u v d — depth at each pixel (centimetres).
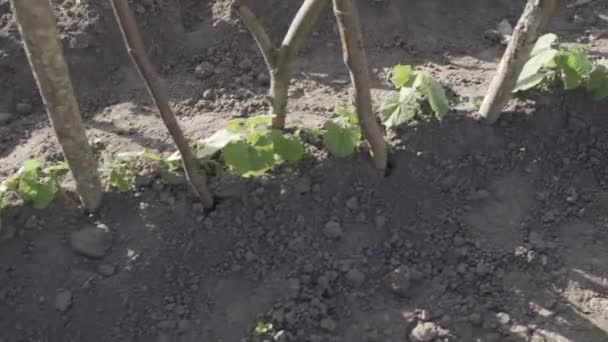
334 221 175
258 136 172
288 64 173
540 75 184
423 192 178
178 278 171
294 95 195
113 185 177
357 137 177
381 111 181
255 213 175
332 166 178
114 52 201
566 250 174
